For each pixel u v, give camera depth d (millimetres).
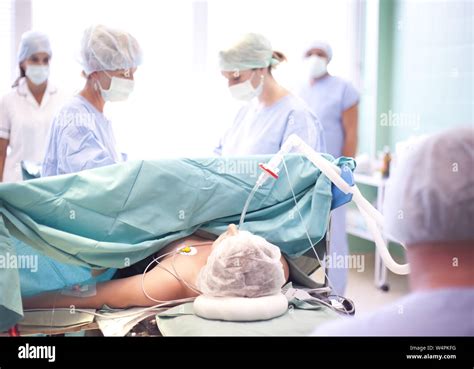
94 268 1706
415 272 867
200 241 1832
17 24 3682
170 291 1656
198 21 3984
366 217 1781
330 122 3543
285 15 4223
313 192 1841
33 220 1596
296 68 4246
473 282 827
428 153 899
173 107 3945
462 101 3947
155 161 1748
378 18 4434
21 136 3115
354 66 4523
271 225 1829
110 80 2254
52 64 3709
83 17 3768
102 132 2244
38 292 1735
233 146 2766
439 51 4109
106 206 1668
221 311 1478
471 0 3867
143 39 3887
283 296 1568
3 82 3697
